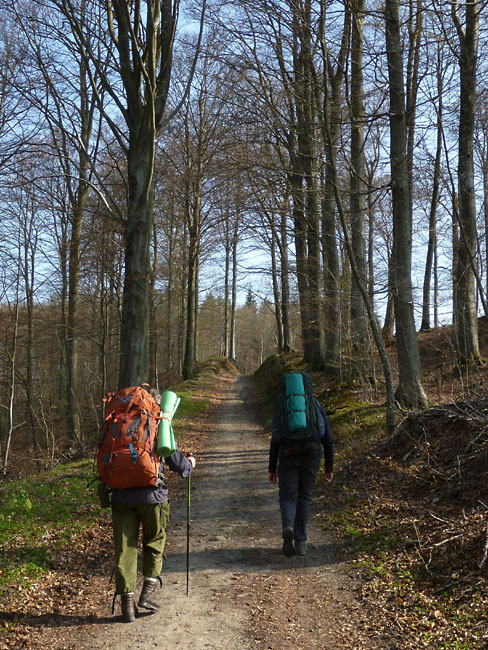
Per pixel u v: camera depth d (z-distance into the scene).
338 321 17.66
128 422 4.33
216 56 14.27
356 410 13.55
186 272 31.25
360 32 13.45
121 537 4.24
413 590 4.39
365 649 3.64
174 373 38.69
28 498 8.36
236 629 4.01
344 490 8.06
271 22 13.27
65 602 4.54
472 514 5.39
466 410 7.61
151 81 10.62
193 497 8.95
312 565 5.40
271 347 79.50
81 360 26.72
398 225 11.13
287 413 5.62
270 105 13.52
